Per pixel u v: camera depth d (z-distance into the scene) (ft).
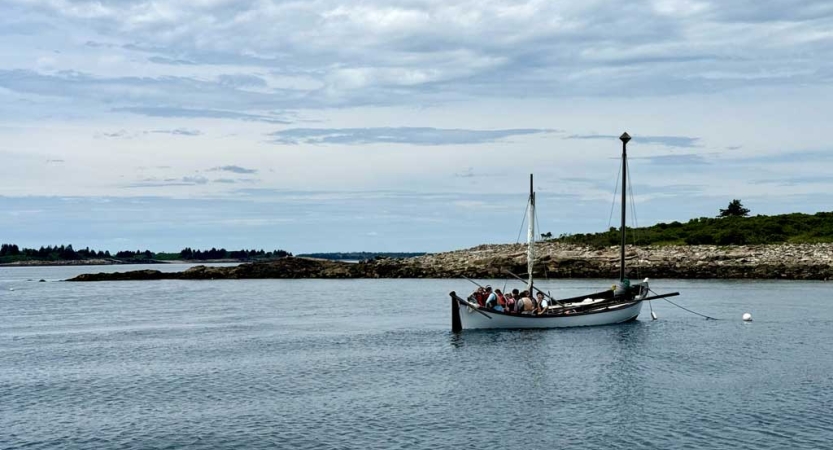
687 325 187.42
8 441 98.22
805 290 279.69
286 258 444.96
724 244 393.91
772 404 109.29
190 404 115.03
